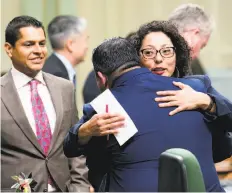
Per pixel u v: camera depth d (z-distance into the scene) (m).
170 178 4.06
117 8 12.21
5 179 5.77
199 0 12.20
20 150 5.82
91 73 8.78
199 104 4.89
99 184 5.05
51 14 11.53
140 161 4.70
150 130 4.71
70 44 8.81
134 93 4.84
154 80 4.93
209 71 11.18
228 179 7.32
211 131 4.98
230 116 5.05
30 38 5.85
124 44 5.00
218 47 12.34
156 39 5.27
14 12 11.18
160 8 12.26
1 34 10.78
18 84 5.97
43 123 5.93
